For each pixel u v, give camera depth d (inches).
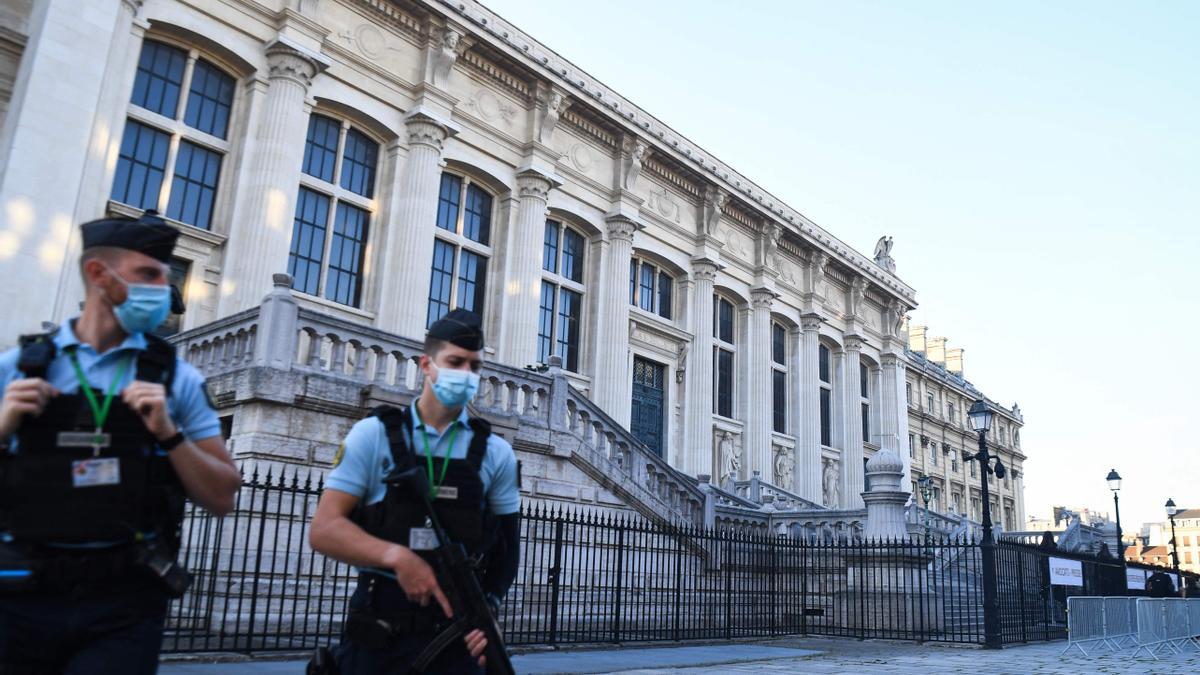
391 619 123.7
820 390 1710.1
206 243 829.2
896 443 1859.0
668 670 420.8
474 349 131.6
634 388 1298.0
